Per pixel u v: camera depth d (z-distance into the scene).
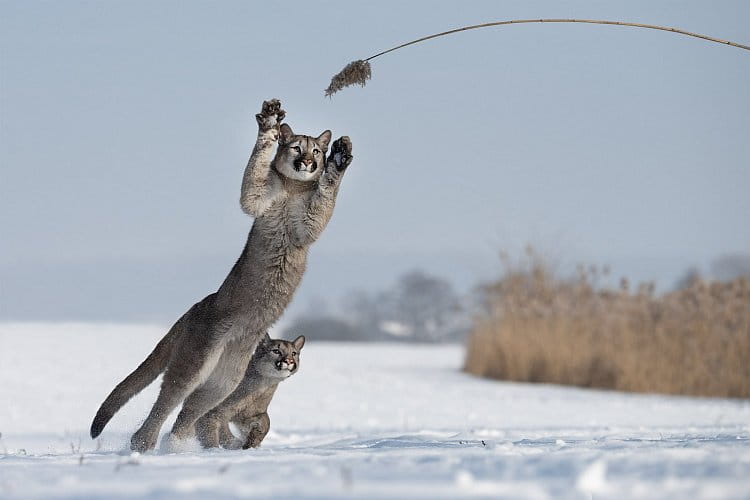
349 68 25.61
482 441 23.30
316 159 27.23
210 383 27.84
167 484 12.88
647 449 18.53
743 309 69.94
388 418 48.22
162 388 27.38
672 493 11.87
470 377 79.00
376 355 112.38
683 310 72.00
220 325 26.91
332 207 27.00
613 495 11.84
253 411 31.25
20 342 95.88
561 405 56.69
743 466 14.27
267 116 25.98
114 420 42.34
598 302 76.62
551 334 76.25
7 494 12.66
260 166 26.08
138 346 95.25
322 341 198.00
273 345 31.00
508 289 80.31
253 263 26.95
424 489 12.07
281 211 26.98
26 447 34.47
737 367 66.88
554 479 13.40
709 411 53.47
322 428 41.75
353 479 13.39
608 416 49.56
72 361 78.44
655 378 68.19
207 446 29.98
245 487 12.56
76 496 12.32
